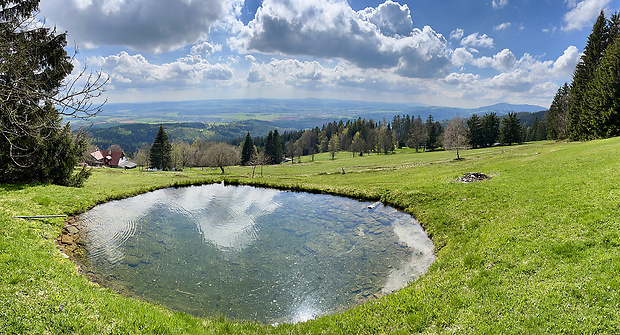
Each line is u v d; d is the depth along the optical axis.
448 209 20.83
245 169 86.44
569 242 11.56
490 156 54.97
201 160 120.44
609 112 44.38
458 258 13.74
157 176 46.28
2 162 22.17
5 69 6.33
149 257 16.17
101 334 7.75
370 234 19.80
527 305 8.85
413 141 125.06
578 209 14.37
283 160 138.62
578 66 63.47
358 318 10.34
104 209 23.19
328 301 12.74
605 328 7.23
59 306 8.45
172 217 23.06
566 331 7.53
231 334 10.00
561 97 85.00
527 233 13.62
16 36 7.27
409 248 17.31
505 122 102.31
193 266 15.53
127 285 13.40
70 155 26.59
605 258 9.77
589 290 8.55
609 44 50.38
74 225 18.91
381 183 33.53
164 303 12.35
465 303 9.85
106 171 54.00
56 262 12.03
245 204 27.80
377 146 137.12
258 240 19.06
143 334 8.18
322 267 15.60
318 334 9.77
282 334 9.98
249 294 13.30
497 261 12.13
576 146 39.75
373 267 15.39
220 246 18.03
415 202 23.98
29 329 7.30
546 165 27.97
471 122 108.62
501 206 18.62
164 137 96.94
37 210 18.38
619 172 18.41
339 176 46.19
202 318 11.02
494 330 8.16
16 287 8.88
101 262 15.12
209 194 32.06
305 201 29.12
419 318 9.59
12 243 12.14
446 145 94.44
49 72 7.85
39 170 24.59
